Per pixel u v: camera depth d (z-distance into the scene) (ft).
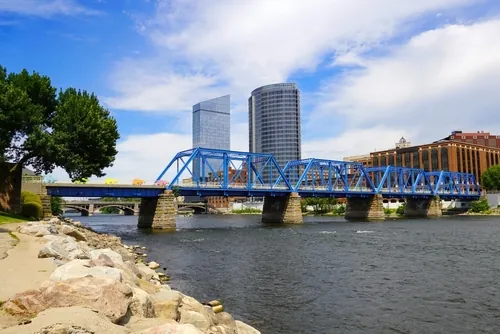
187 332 28.45
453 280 95.76
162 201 285.43
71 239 87.40
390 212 551.59
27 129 180.55
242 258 133.08
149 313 39.34
